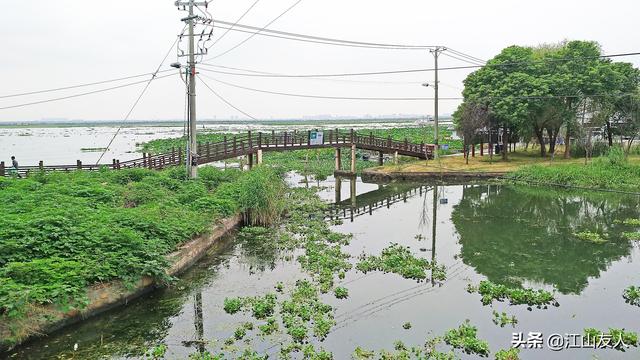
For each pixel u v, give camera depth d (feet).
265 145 103.55
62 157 172.96
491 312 35.55
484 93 117.08
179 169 74.59
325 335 31.24
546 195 89.81
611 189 91.45
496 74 114.93
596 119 106.73
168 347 29.63
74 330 30.94
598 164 102.94
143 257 38.40
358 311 35.47
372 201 89.76
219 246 52.80
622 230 62.08
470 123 116.47
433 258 50.24
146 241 40.34
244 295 38.58
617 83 110.01
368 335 31.40
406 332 31.94
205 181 73.31
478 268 46.73
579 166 103.76
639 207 77.05
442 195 94.58
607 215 71.67
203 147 92.79
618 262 48.34
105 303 33.47
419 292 39.73
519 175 104.58
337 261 46.96
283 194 79.15
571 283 42.24
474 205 83.15
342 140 119.03
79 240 36.35
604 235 59.41
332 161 150.92
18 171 79.15
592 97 107.55
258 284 41.22
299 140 114.62
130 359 28.07
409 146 131.44
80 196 53.93
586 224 66.13
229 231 58.03
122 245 37.65
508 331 32.14
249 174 75.46
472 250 53.36
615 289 40.55
